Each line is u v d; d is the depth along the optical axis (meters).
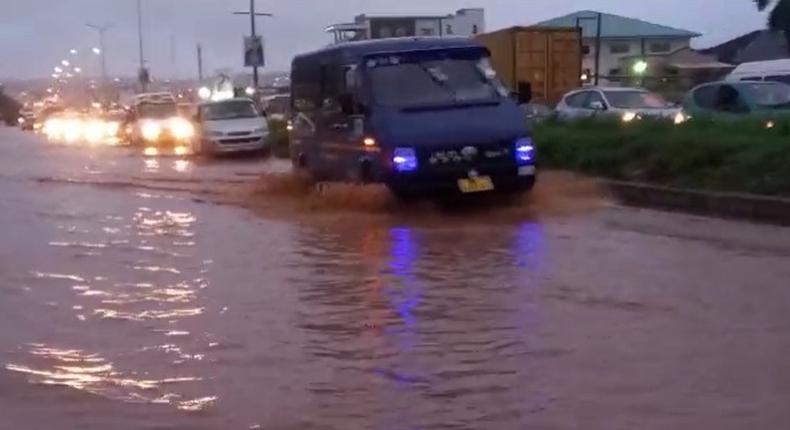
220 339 8.57
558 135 20.47
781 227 13.37
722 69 51.16
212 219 16.48
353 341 8.39
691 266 10.87
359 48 16.70
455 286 10.37
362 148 15.99
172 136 39.25
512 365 7.54
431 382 7.21
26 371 7.72
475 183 15.33
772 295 9.35
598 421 6.31
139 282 11.21
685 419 6.29
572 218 14.91
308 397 6.95
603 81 52.41
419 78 16.19
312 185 18.66
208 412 6.68
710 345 7.82
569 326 8.56
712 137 17.36
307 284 10.79
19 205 19.23
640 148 18.05
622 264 11.12
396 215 15.59
